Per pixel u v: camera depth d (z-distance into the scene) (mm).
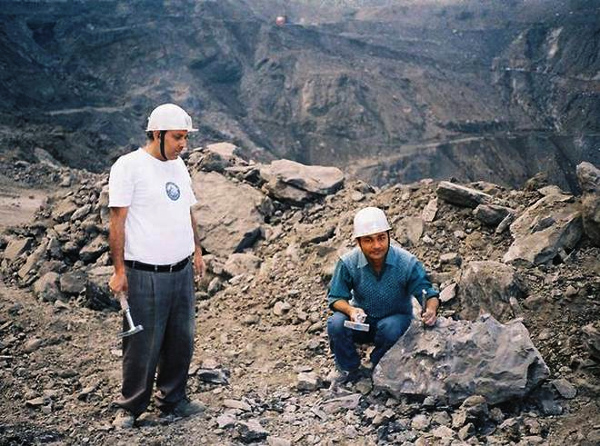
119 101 101188
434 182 7367
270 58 164125
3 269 7758
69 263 7816
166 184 4121
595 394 4285
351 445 4016
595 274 5402
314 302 6047
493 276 5281
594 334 4586
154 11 156625
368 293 4613
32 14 130250
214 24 162500
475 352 4312
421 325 4520
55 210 8938
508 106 193125
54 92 94688
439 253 6191
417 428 4113
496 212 6297
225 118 139625
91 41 134625
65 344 5781
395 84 178000
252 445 4023
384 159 146875
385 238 4414
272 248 7363
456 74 199875
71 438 4191
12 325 6074
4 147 35562
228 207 7930
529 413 4184
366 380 4691
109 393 4820
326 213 7734
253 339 5684
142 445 4055
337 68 170875
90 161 42781
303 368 5082
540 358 4258
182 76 141625
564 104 197125
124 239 4039
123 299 4062
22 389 4914
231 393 4746
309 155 145250
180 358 4398
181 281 4246
